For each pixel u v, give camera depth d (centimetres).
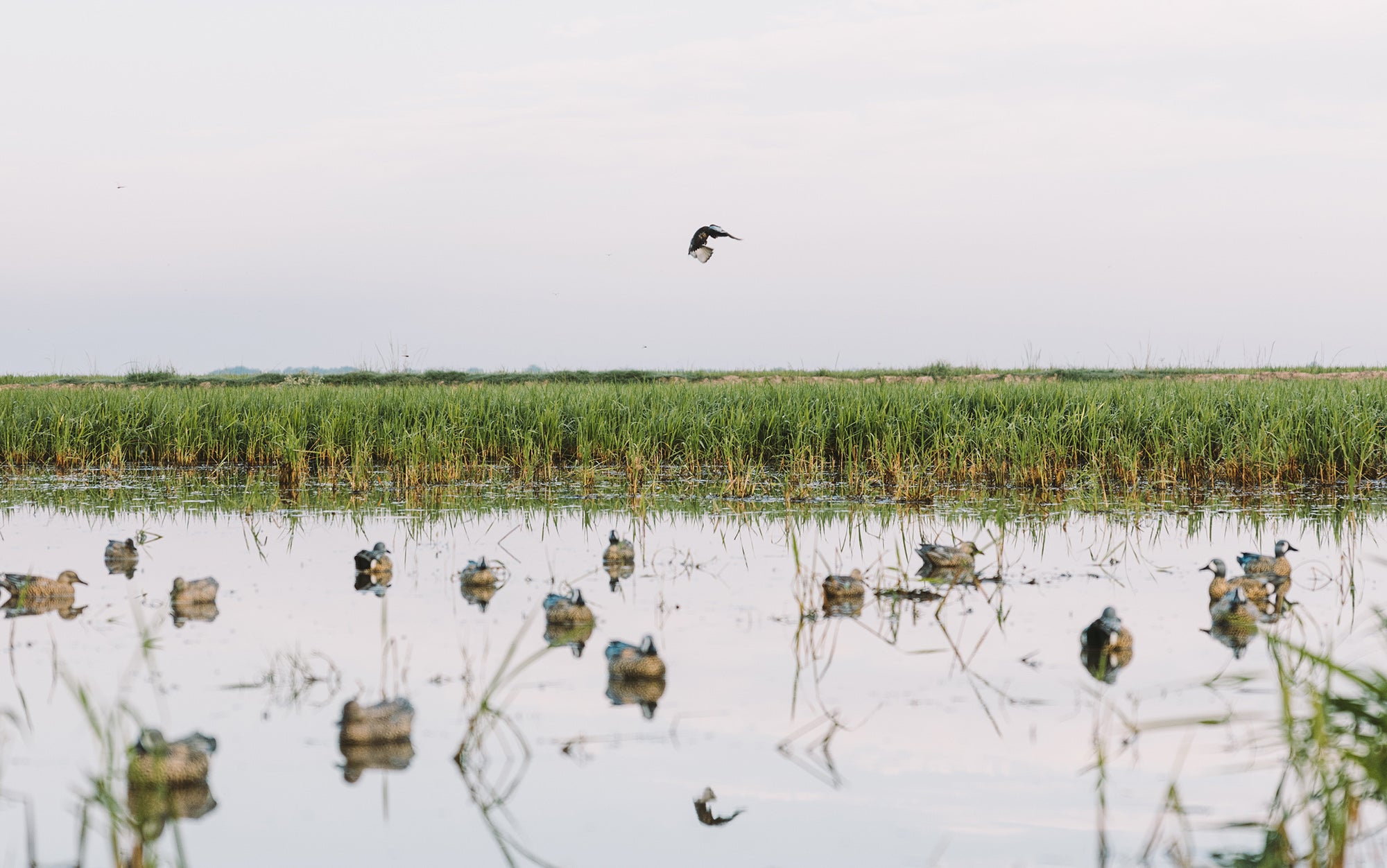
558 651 1130
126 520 1975
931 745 873
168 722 918
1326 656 781
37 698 973
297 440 2589
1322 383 3114
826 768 830
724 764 841
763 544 1728
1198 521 1930
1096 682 1017
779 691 1002
